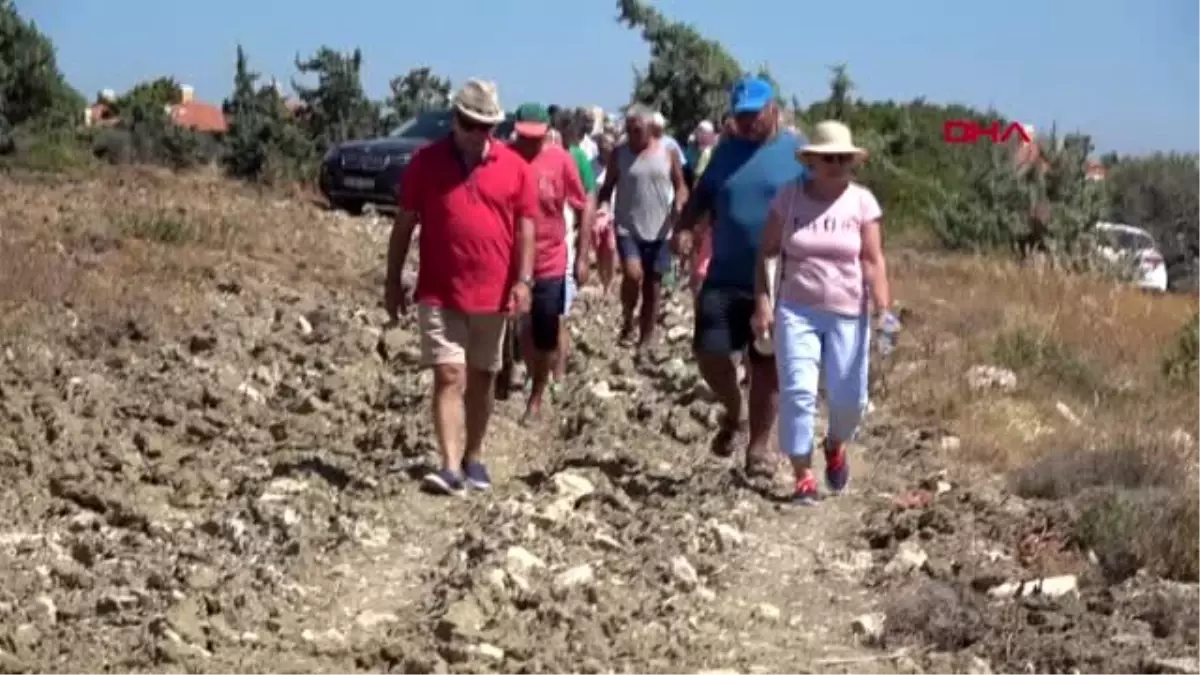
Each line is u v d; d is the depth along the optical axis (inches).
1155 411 613.9
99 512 435.8
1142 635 389.4
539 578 406.6
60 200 956.6
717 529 444.8
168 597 380.5
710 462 514.0
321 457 493.0
